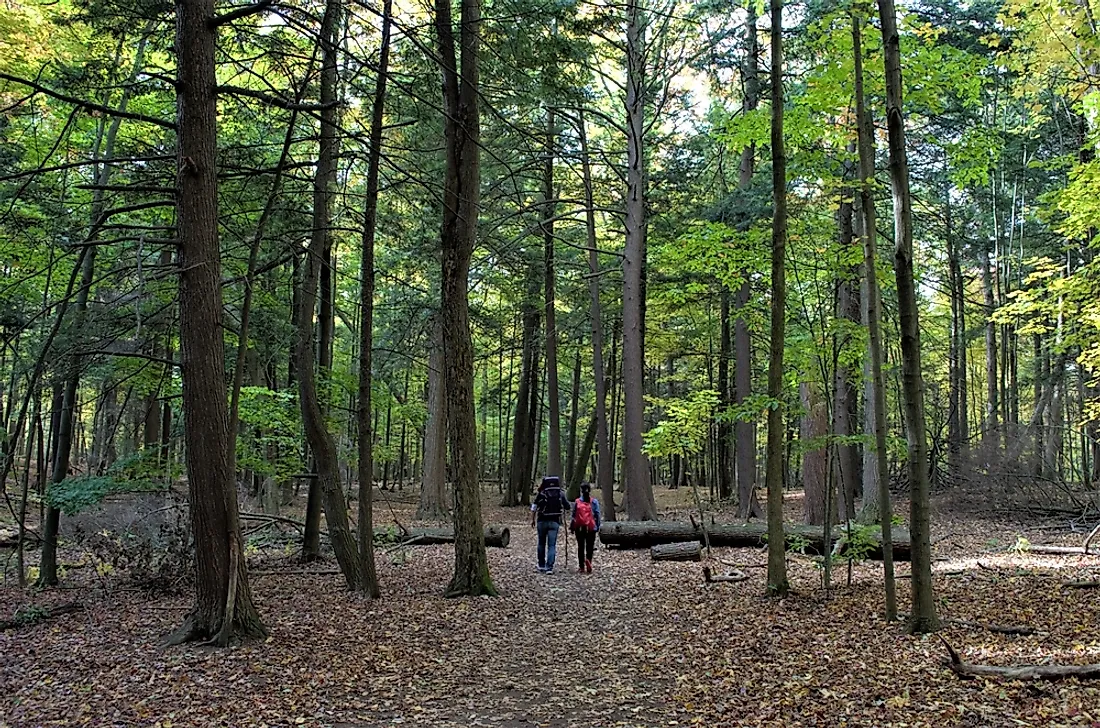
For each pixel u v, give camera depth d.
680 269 12.12
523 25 9.15
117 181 11.81
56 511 10.26
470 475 9.44
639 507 17.06
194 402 6.72
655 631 7.37
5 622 7.71
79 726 4.83
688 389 32.88
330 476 9.54
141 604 8.74
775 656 6.14
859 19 7.25
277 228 10.42
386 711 5.16
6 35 11.23
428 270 18.58
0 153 9.73
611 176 20.55
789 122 8.52
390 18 7.11
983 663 5.44
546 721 4.98
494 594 9.31
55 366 8.57
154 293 9.40
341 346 28.08
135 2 8.57
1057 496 15.64
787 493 27.25
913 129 13.80
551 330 21.72
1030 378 22.42
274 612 8.16
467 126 9.18
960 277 23.80
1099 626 6.26
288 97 8.96
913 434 6.53
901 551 11.45
